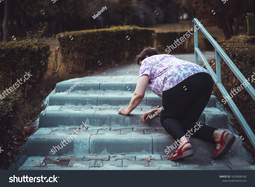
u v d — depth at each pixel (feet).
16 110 7.90
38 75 15.15
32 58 13.87
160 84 8.47
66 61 22.62
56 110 10.98
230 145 7.98
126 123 10.35
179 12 110.93
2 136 7.48
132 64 29.84
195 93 8.04
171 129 8.17
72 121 10.45
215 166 8.03
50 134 9.48
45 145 8.92
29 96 13.93
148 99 11.82
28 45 13.56
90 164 8.24
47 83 15.92
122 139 8.99
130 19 85.61
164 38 46.09
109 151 9.02
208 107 11.43
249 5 25.99
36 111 11.88
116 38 30.17
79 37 23.53
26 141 9.53
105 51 27.48
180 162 8.32
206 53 40.01
